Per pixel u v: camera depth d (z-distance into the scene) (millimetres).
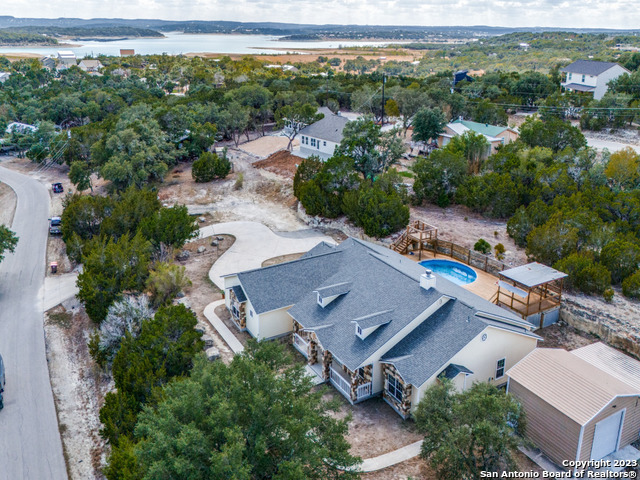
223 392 18469
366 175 59031
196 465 16125
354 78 143375
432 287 29297
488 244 42938
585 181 52688
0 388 31219
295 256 47312
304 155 74500
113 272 38062
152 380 26016
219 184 68312
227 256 47875
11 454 27344
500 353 27906
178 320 29734
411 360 26359
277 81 123688
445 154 55500
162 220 44531
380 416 26734
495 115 88750
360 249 36844
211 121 84312
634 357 30719
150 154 68938
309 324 31000
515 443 20766
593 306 34500
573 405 22312
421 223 48750
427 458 23188
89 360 35500
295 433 17562
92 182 78938
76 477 25844
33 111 111375
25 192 76938
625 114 85812
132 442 22750
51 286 47375
